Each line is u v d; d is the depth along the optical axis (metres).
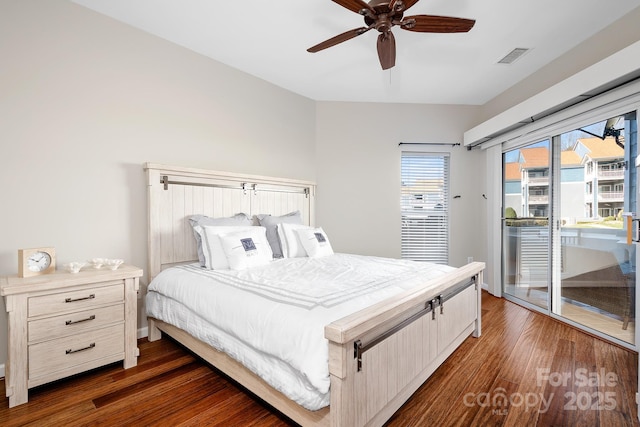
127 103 2.52
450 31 1.88
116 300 2.03
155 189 2.58
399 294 1.65
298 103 3.96
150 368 2.07
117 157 2.47
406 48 2.85
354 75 3.46
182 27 2.57
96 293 1.94
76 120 2.27
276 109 3.70
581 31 2.58
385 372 1.45
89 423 1.52
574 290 2.86
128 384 1.87
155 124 2.69
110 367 2.08
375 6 1.67
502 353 2.29
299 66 3.25
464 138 4.26
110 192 2.43
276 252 3.05
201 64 3.00
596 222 2.63
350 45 2.83
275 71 3.36
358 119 4.22
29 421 1.53
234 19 2.45
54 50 2.17
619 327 2.45
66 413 1.59
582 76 2.45
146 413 1.59
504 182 3.87
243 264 2.40
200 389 1.82
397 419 1.55
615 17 2.39
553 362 2.14
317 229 3.26
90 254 2.33
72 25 2.24
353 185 4.21
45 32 2.13
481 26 2.50
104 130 2.40
